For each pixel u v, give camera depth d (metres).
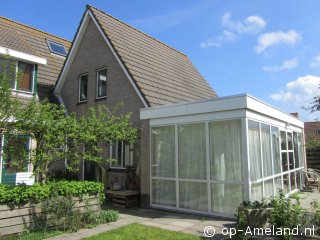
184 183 9.59
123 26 15.23
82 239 6.57
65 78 15.20
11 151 7.82
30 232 7.04
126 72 12.04
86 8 14.37
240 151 8.49
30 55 12.74
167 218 8.73
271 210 6.93
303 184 14.42
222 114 8.81
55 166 13.01
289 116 12.72
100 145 12.28
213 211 8.88
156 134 10.47
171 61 16.47
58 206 7.40
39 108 7.98
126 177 11.34
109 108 12.75
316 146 17.22
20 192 6.92
